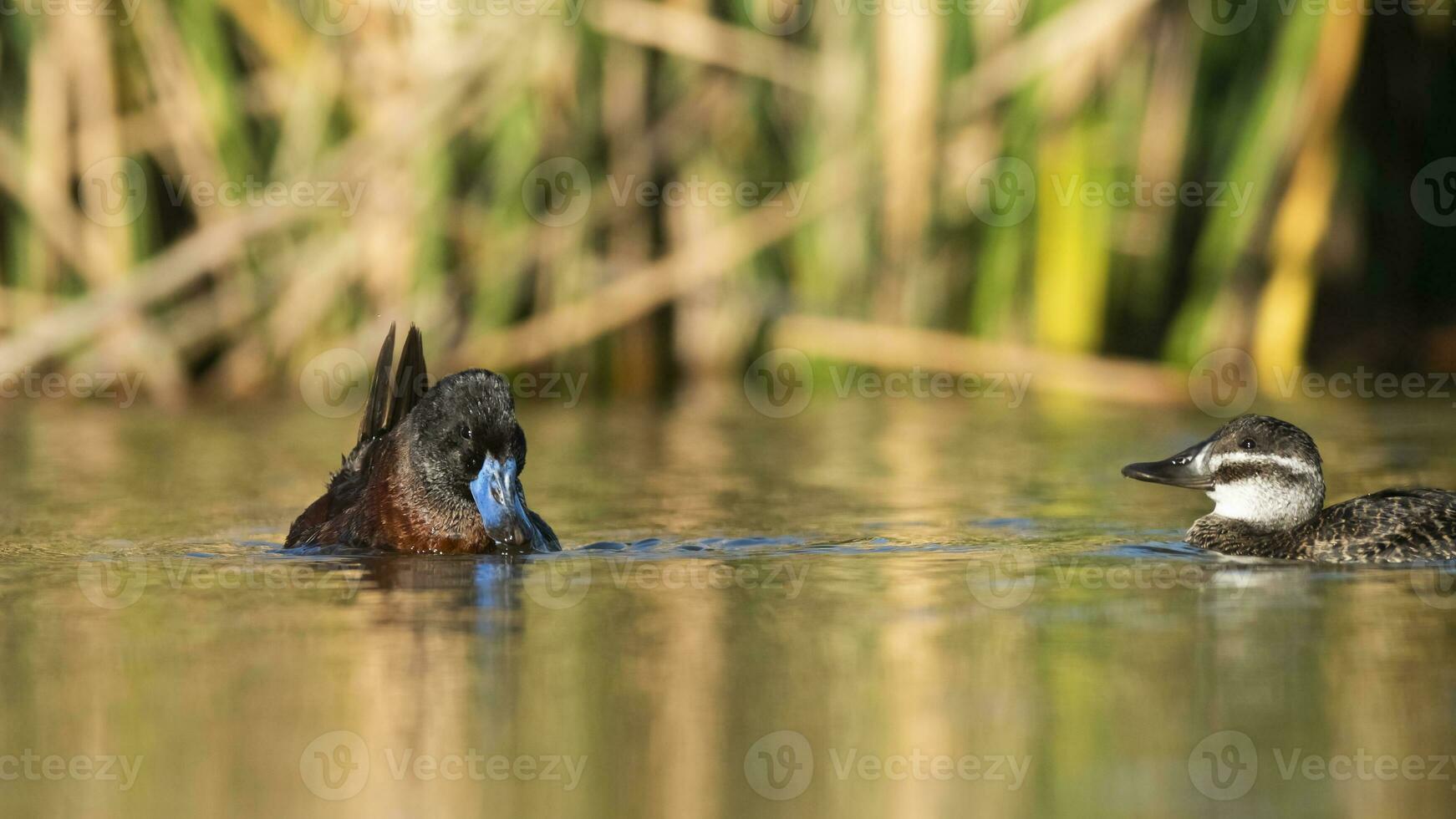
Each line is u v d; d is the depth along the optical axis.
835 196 17.42
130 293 17.05
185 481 13.37
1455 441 14.86
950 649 7.64
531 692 6.98
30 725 6.61
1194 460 10.70
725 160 17.83
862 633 7.94
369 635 7.93
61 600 8.78
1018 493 12.69
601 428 16.38
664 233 18.11
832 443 15.48
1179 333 17.78
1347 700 6.78
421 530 10.07
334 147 17.22
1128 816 5.64
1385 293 19.50
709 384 18.56
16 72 17.14
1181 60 17.59
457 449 9.98
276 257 17.55
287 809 5.79
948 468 13.99
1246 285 18.20
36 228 17.47
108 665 7.41
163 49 17.02
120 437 15.66
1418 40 18.61
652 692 6.98
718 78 17.62
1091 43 16.56
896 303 18.00
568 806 5.79
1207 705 6.73
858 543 10.55
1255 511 10.40
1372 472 13.25
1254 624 8.07
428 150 16.92
